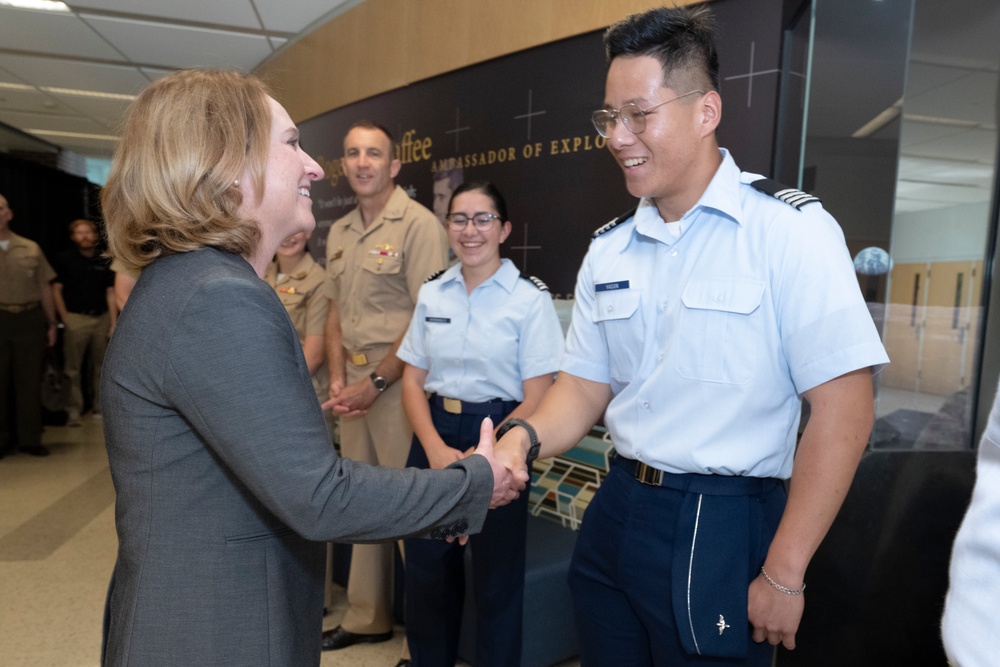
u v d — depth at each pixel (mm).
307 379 807
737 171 1095
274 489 731
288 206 880
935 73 1488
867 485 1570
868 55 1473
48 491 3988
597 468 2281
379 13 3441
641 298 1123
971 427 1553
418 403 1931
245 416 720
